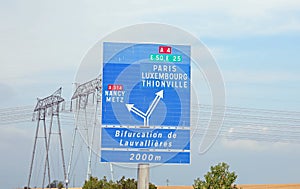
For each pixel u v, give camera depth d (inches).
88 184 1654.8
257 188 3351.4
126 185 1670.8
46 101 2260.1
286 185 3595.0
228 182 961.5
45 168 2369.6
